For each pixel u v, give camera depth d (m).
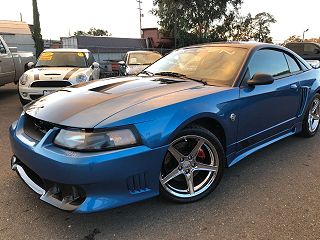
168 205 2.70
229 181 3.15
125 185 2.31
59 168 2.20
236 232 2.35
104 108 2.45
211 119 2.76
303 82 4.06
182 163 2.67
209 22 42.53
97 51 24.05
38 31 26.58
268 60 3.62
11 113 6.33
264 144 3.59
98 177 2.19
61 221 2.49
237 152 3.15
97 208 2.23
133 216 2.55
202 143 2.72
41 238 2.29
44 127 2.50
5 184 3.06
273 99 3.46
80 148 2.21
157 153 2.38
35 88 6.22
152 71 3.75
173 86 2.96
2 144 4.29
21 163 2.75
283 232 2.34
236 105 2.96
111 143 2.23
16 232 2.35
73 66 7.42
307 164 3.60
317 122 4.64
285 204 2.73
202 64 3.46
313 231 2.35
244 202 2.76
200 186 2.78
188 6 41.06
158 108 2.46
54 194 2.37
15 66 8.60
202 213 2.59
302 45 13.54
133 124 2.31
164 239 2.28
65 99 2.73
